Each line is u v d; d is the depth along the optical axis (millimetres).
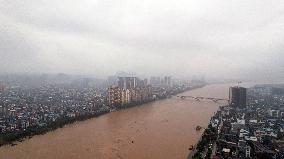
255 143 179125
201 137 194625
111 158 151875
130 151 164250
